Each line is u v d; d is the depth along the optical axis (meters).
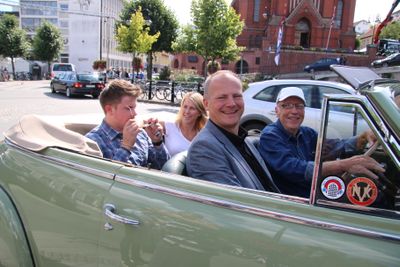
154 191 1.84
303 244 1.45
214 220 1.64
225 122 2.34
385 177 1.52
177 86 21.58
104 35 76.25
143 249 1.77
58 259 2.10
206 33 24.69
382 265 1.32
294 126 2.90
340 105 1.61
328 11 51.59
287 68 46.00
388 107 1.51
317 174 1.55
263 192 1.66
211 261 1.60
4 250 2.28
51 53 59.88
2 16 55.44
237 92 2.35
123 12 39.91
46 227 2.15
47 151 2.30
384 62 17.31
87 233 1.97
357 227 1.41
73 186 2.08
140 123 3.19
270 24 48.94
